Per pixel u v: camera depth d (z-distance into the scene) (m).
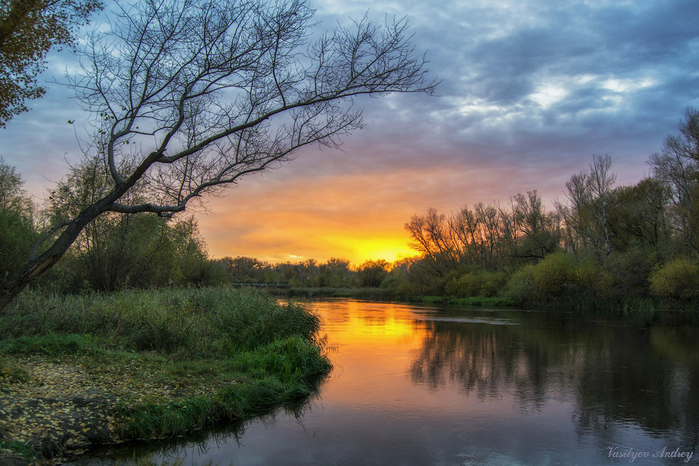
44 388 8.23
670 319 30.41
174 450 7.44
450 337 21.66
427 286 60.06
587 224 45.72
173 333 13.11
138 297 15.33
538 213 51.03
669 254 35.94
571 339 20.92
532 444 7.90
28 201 22.88
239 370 11.49
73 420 7.21
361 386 11.96
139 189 19.06
